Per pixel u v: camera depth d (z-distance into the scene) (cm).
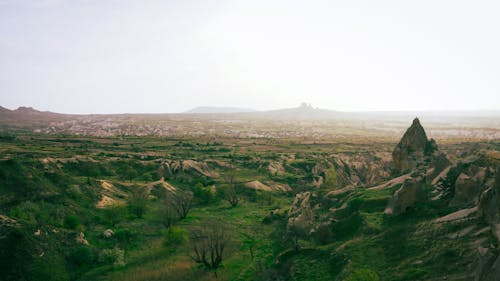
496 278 2647
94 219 6506
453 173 5038
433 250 3691
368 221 4822
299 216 5909
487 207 3728
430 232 4022
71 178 7788
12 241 4372
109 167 10762
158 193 8594
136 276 4512
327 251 4484
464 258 3359
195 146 17550
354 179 11750
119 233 5756
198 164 11912
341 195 6644
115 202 7450
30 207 5866
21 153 10794
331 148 17138
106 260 4938
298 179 11106
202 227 6469
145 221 6725
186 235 5650
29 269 4225
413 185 4862
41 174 7212
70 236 5238
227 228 6406
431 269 3419
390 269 3656
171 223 6562
